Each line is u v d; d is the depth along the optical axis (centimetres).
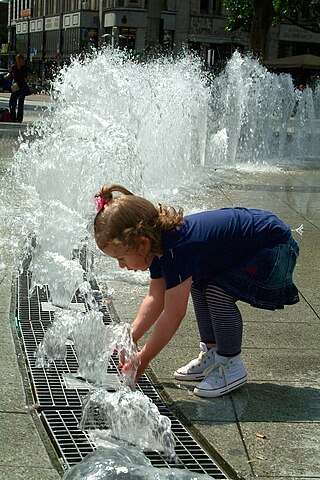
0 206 764
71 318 383
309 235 716
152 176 1044
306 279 565
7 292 493
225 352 355
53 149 799
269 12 2152
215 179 1110
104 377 361
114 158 819
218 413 333
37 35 6600
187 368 369
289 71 3559
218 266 342
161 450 295
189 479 248
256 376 377
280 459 295
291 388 364
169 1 4912
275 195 964
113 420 306
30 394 342
